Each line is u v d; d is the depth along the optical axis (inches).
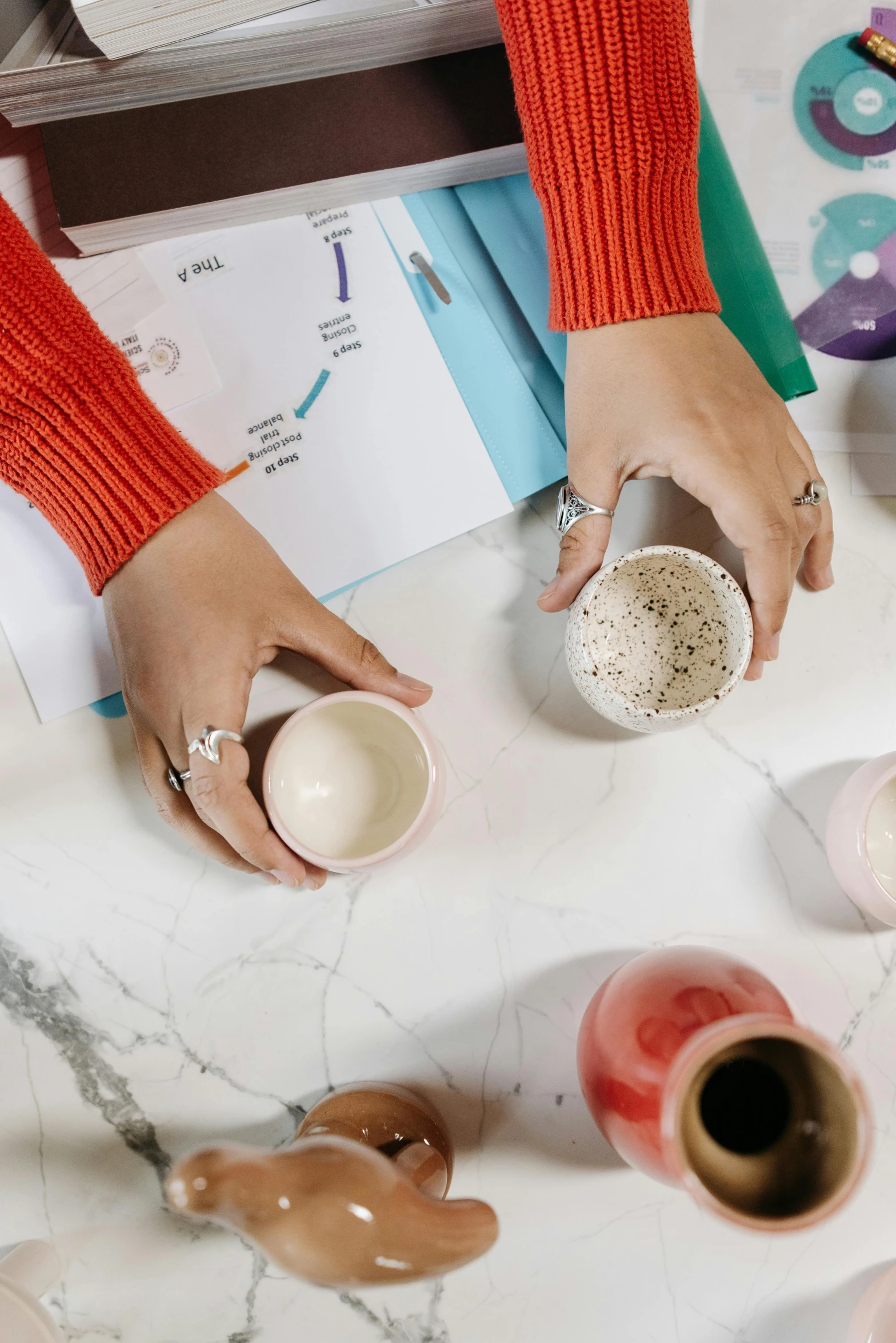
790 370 23.0
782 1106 16.1
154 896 22.1
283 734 19.8
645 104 18.9
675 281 20.2
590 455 20.7
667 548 18.8
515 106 21.6
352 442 22.6
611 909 22.1
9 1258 20.4
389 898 22.0
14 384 19.0
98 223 21.2
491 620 22.9
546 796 22.4
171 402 22.5
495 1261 21.0
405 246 23.0
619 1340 20.9
